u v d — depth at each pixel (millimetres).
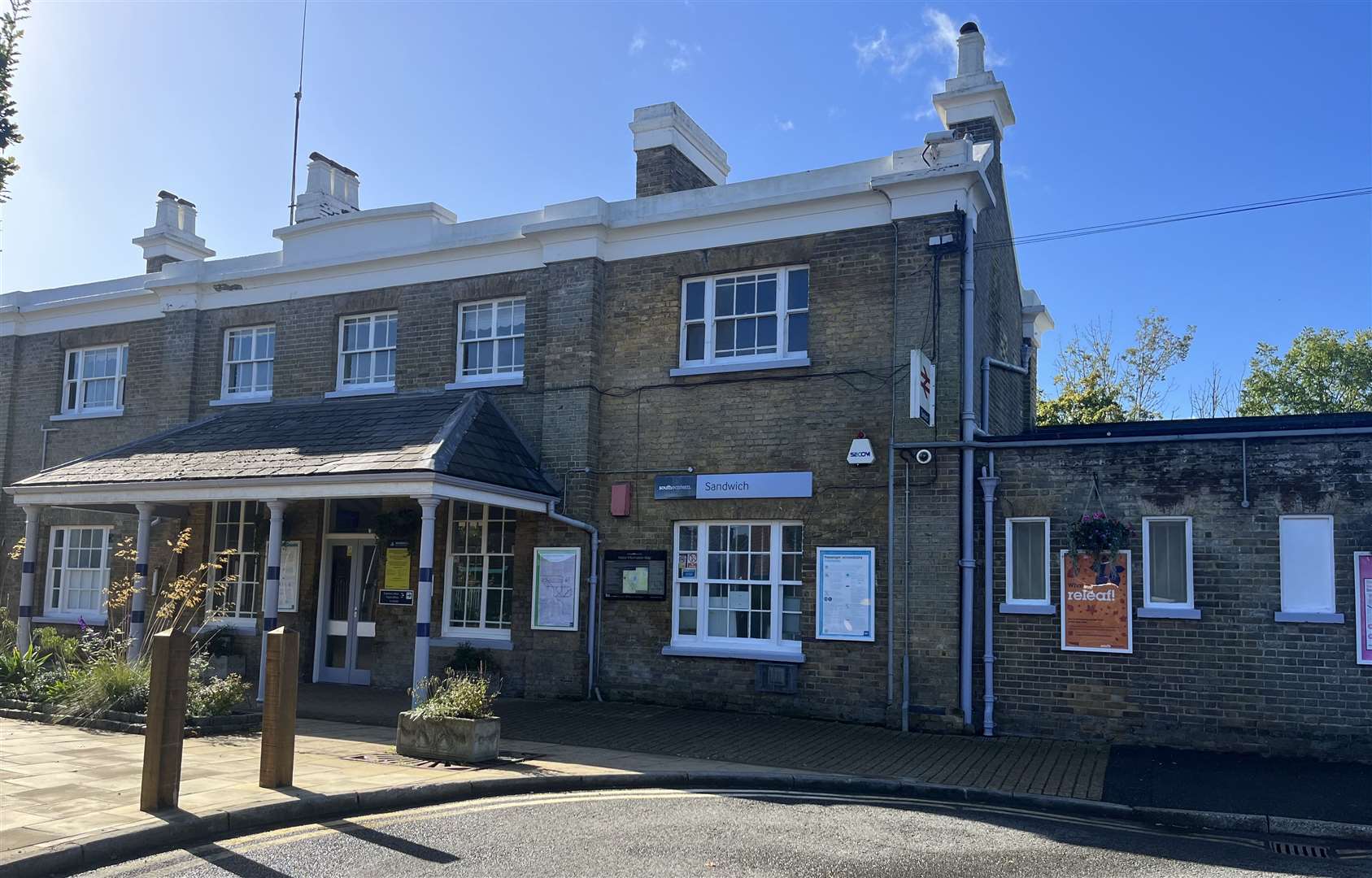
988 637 12305
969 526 12516
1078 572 12047
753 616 13812
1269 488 11359
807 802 8789
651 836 7379
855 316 13570
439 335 16328
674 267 14828
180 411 18266
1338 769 10352
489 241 15938
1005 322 16125
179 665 7480
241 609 17281
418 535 15844
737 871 6539
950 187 13172
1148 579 11789
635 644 14258
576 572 14562
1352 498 11023
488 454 13906
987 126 15062
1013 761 10617
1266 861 7363
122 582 16844
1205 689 11359
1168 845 7750
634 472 14633
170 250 21000
